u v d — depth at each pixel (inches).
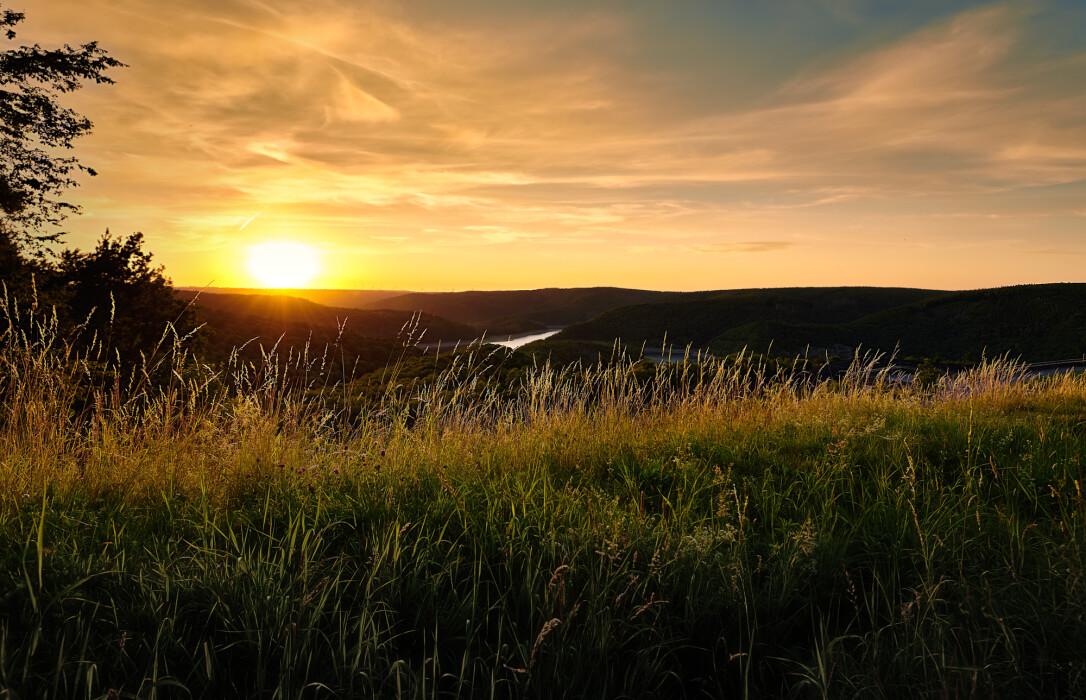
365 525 133.6
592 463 201.2
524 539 122.0
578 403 260.4
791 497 165.8
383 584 103.1
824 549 124.0
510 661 91.9
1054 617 100.7
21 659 84.2
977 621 99.5
